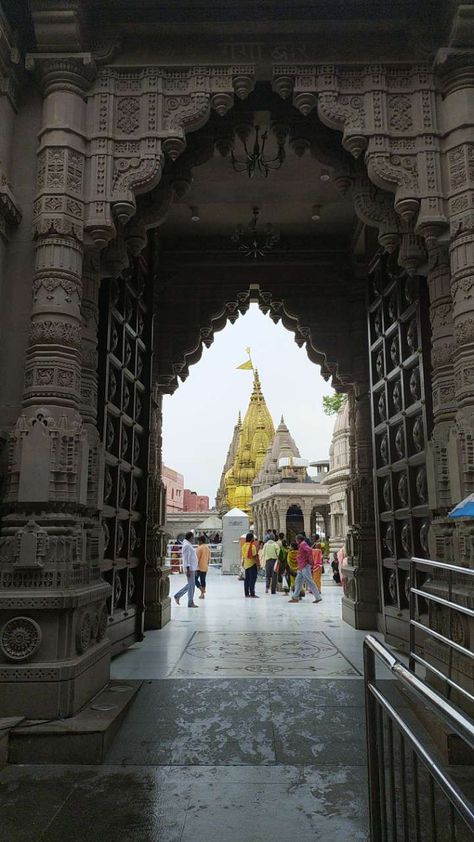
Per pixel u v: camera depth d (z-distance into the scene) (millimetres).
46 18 4840
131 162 4957
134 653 6418
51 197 4719
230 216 8953
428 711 3877
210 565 27078
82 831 2791
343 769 3467
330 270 9625
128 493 6824
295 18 5109
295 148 6016
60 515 4219
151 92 5051
